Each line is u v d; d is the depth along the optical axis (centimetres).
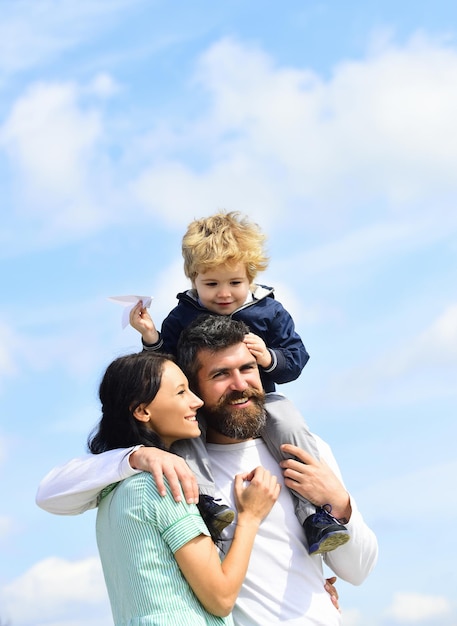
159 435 360
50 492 349
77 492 343
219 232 439
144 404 355
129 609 331
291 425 400
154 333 418
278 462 397
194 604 329
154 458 336
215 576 328
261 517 367
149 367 357
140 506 331
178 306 448
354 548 391
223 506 364
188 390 365
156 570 327
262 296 445
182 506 330
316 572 382
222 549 371
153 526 329
